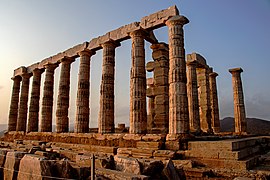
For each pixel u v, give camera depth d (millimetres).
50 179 8672
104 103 18828
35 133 25078
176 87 14688
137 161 9141
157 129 18500
